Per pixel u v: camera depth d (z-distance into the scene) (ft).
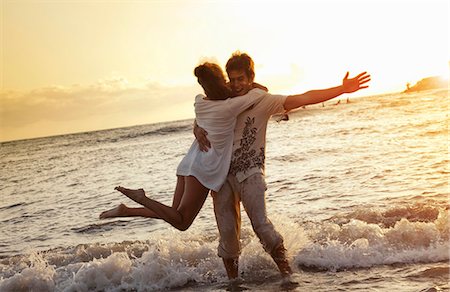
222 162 15.98
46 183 60.03
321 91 15.88
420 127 70.44
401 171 35.32
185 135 136.87
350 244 17.94
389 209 22.29
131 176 55.16
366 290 14.43
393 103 163.43
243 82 16.35
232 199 16.38
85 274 17.43
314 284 15.44
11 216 38.04
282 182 36.68
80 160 91.81
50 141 192.13
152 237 23.40
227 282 16.67
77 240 26.55
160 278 17.25
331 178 35.78
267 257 17.76
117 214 15.76
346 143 59.72
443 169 34.47
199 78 16.08
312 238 18.86
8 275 19.08
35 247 25.95
